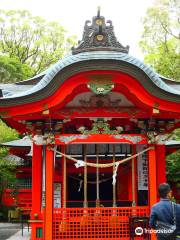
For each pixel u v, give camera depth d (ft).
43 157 41.24
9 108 36.19
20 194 85.15
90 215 37.55
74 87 35.47
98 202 38.55
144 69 36.24
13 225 73.05
